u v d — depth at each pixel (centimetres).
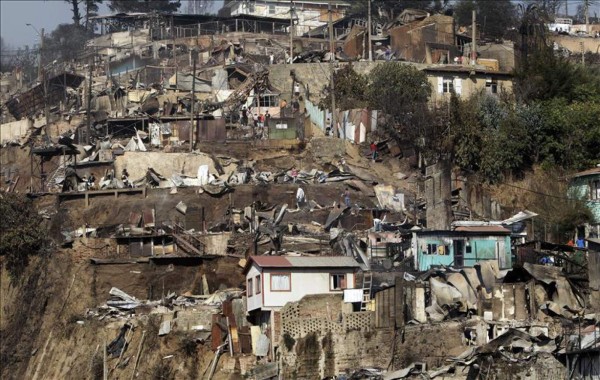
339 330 9181
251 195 11669
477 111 12456
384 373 8812
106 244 11194
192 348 9869
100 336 10469
